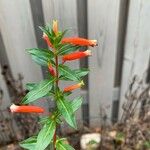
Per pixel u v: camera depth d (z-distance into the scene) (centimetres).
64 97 12
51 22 16
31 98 12
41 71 17
